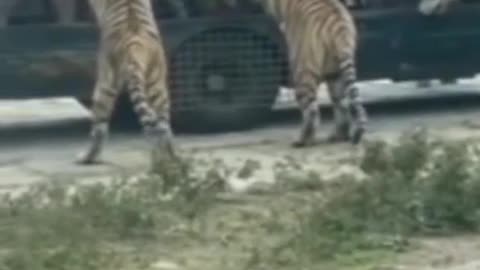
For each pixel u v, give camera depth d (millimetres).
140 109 12875
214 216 10031
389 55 16172
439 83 19609
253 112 15570
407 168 10352
